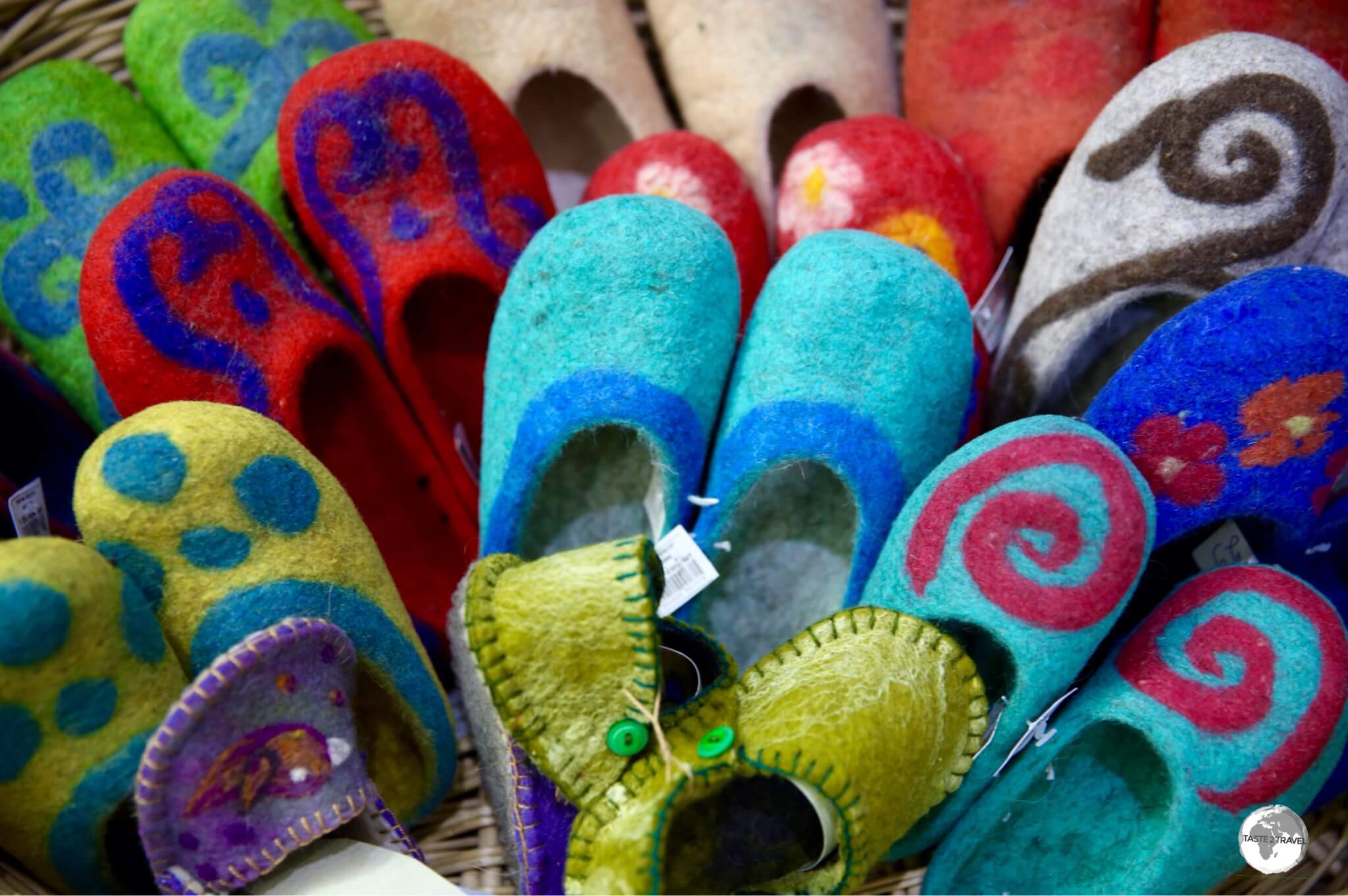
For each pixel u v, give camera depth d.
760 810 0.71
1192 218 0.80
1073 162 0.85
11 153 0.85
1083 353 0.85
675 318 0.80
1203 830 0.74
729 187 0.88
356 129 0.83
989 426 0.87
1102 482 0.73
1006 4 0.90
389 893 0.71
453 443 0.86
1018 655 0.74
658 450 0.79
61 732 0.69
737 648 0.82
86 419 0.87
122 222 0.78
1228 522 0.79
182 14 0.88
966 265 0.88
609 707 0.71
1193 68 0.80
